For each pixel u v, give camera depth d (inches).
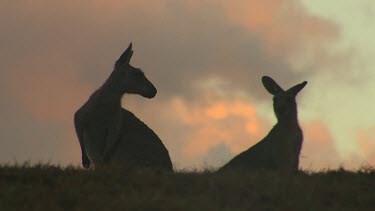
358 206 1910.7
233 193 1914.4
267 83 2444.6
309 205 1859.0
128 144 2679.6
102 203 1809.8
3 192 1854.1
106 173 2048.5
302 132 2390.5
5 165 2106.3
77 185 1946.4
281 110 2345.0
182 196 1898.4
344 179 2133.4
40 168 2075.5
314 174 2190.0
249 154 2329.0
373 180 2132.1
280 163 2320.4
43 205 1780.3
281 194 1908.2
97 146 2664.9
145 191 1916.8
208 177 2027.6
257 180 2006.6
